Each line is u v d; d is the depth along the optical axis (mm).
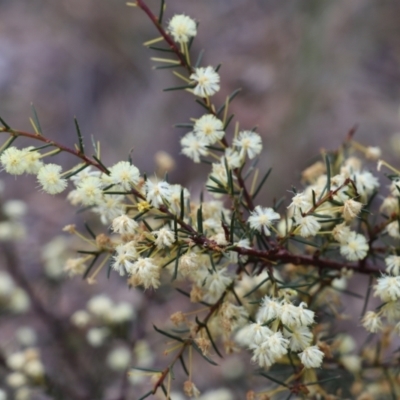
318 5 888
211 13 1013
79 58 991
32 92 972
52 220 682
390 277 273
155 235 267
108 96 954
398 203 289
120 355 376
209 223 281
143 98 924
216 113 295
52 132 930
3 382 372
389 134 795
